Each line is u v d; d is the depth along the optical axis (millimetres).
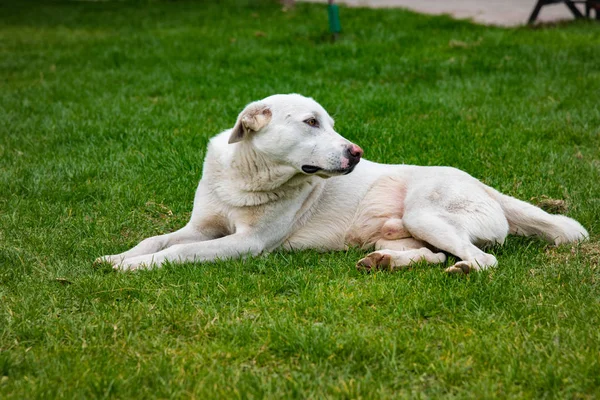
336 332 3785
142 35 14883
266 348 3639
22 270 4672
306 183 5121
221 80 10617
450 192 4957
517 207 5184
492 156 7039
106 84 10734
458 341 3686
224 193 5086
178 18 17609
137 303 4168
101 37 15211
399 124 8047
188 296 4230
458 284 4328
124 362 3496
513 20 16000
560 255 4922
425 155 7047
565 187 6211
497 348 3566
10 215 5703
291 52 12445
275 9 18188
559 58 11234
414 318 3980
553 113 8484
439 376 3381
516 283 4367
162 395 3242
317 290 4277
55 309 4090
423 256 4703
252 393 3234
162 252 4797
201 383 3297
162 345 3670
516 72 10641
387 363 3471
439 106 8906
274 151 4820
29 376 3381
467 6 18531
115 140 7891
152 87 10375
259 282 4426
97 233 5469
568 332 3719
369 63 11352
